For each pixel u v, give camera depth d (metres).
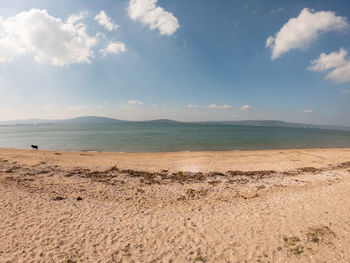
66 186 10.69
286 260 4.65
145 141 41.56
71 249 5.17
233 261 4.72
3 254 4.88
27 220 6.69
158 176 13.28
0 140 44.28
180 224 6.55
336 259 4.56
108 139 46.06
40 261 4.68
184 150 29.28
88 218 6.99
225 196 9.54
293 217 6.66
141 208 8.02
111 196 9.43
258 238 5.57
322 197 8.38
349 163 18.47
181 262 4.71
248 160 19.55
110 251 5.11
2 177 11.67
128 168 15.57
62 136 55.81
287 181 12.12
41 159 17.89
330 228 5.83
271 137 57.00
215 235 5.82
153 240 5.62
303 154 23.77
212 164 17.52
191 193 9.88
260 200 8.75
